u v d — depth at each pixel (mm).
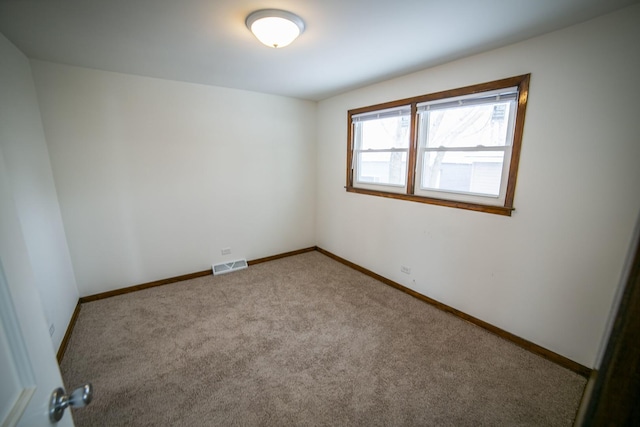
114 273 2953
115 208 2865
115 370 1909
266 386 1781
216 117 3314
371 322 2494
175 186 3180
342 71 2660
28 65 2254
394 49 2104
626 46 1547
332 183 4016
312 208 4406
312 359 2027
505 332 2264
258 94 3572
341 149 3771
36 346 645
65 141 2533
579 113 1748
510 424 1527
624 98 1583
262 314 2623
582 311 1854
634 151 1581
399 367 1948
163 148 3043
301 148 4102
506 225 2174
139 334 2309
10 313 585
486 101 2191
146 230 3074
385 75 2785
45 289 2027
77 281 2756
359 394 1723
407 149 2977
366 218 3500
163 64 2463
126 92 2764
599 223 1739
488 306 2359
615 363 328
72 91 2516
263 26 1622
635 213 1606
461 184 2521
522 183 2051
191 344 2188
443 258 2660
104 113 2686
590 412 361
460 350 2123
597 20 1623
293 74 2758
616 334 333
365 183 3504
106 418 1554
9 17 1592
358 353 2090
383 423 1535
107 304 2787
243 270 3705
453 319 2549
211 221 3492
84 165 2652
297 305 2791
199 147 3262
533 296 2078
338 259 4074
